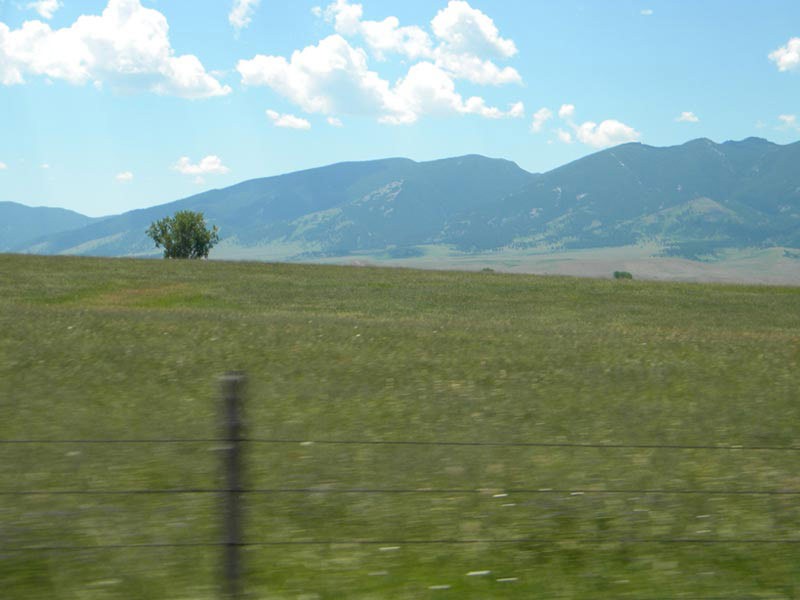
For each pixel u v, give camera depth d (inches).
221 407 362.3
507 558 434.6
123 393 922.7
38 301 2573.8
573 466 614.5
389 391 991.6
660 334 1824.6
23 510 477.4
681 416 884.6
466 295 3004.4
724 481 578.9
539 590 401.4
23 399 861.8
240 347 1334.9
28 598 376.8
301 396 931.3
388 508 501.0
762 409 940.0
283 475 560.7
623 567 431.8
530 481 569.6
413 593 391.2
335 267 3757.4
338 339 1478.8
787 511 518.9
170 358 1194.0
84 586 388.5
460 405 911.0
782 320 2573.8
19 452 600.1
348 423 800.9
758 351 1486.2
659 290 3250.5
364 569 413.4
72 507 485.1
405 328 1717.5
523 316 2568.9
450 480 566.3
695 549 457.1
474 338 1558.8
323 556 428.1
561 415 871.7
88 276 3122.5
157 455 601.3
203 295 2797.7
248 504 491.2
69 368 1083.9
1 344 1268.5
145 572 403.5
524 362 1266.0
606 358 1341.0
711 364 1306.6
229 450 361.1
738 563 442.6
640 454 660.1
